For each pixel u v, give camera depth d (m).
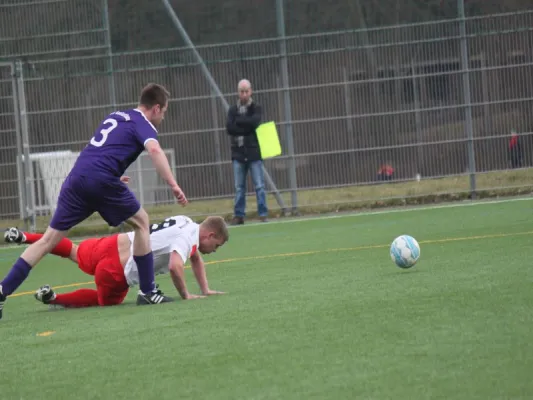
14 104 48.03
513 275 19.47
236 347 13.81
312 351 13.12
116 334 15.89
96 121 48.53
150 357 13.58
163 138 48.72
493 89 48.88
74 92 48.44
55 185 48.34
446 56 48.78
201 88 48.62
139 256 20.23
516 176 48.97
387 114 48.81
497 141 48.97
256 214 48.59
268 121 48.81
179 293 20.92
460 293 17.33
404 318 15.12
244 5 50.59
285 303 18.00
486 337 13.17
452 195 49.06
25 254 19.81
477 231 33.03
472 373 11.24
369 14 50.97
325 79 48.72
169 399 11.08
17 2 49.19
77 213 19.97
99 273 20.89
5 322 19.11
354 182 48.97
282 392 11.00
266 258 30.30
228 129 45.97
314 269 25.41
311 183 49.00
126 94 48.59
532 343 12.59
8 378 12.93
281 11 48.91
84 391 11.82
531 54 48.72
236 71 48.62
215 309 18.00
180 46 50.25
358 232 37.50
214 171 48.62
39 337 16.30
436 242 30.19
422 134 48.91
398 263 22.16
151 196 48.69
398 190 49.00
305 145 48.91
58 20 49.28
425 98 48.78
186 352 13.74
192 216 48.69
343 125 48.81
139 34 50.31
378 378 11.33
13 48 49.25
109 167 19.81
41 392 11.97
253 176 46.25
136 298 22.72
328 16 51.06
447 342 13.03
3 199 48.25
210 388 11.45
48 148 48.50
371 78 48.62
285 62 48.59
